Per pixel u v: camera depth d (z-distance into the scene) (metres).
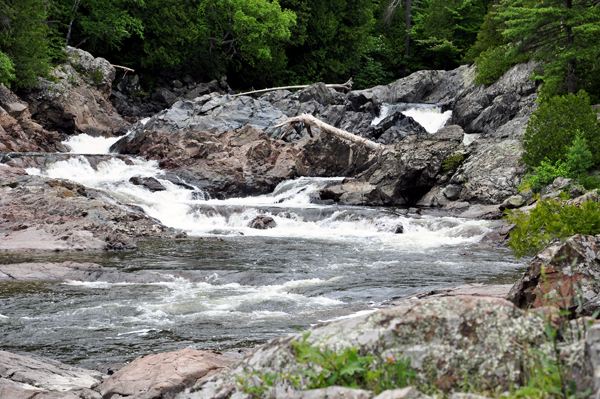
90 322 8.41
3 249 14.55
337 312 8.98
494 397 2.33
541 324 2.52
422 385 2.48
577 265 5.18
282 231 20.62
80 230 16.45
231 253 15.49
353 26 60.00
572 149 21.70
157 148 32.38
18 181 21.03
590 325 2.38
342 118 39.47
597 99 28.52
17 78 35.62
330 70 58.03
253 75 54.56
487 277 11.86
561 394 2.20
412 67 62.41
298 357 2.64
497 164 25.41
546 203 8.55
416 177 27.16
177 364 4.88
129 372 4.79
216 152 31.88
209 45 51.19
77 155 28.20
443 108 41.50
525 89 34.16
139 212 21.47
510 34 28.22
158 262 13.66
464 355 2.51
